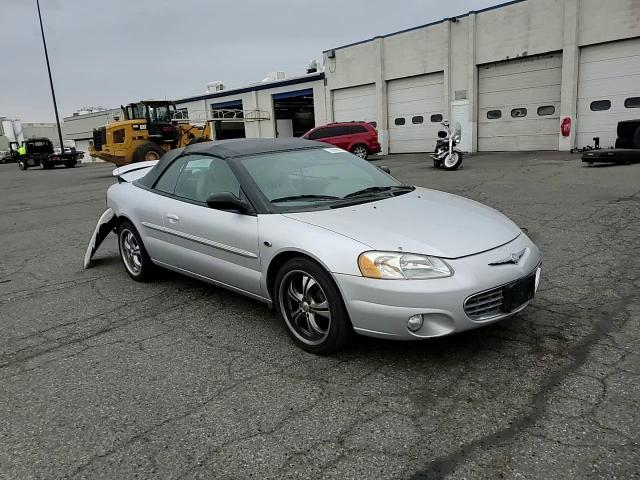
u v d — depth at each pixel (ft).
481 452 7.83
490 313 10.37
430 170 48.80
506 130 67.00
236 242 12.58
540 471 7.34
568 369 10.10
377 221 11.27
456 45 69.31
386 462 7.73
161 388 10.28
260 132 107.14
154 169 16.94
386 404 9.27
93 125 176.24
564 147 60.29
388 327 10.00
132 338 12.85
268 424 8.86
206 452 8.18
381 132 80.89
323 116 91.50
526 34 62.13
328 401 9.48
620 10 54.03
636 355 10.49
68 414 9.51
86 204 39.86
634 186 29.78
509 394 9.36
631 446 7.74
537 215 24.25
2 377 11.15
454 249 10.33
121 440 8.62
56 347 12.60
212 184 13.94
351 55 83.41
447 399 9.33
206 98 118.62
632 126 42.68
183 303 15.19
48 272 19.70
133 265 17.70
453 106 71.05
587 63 57.77
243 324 13.35
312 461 7.84
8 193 55.31
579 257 17.40
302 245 10.91
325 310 10.98
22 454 8.37
